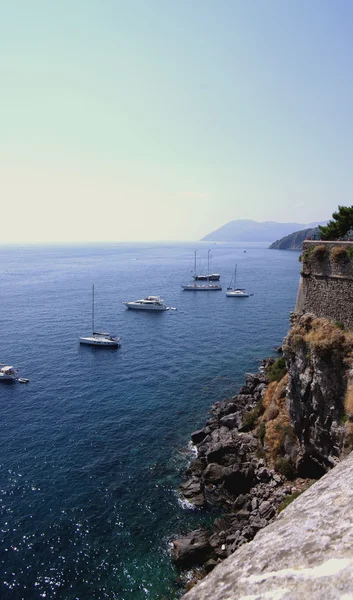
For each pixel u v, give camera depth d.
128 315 101.38
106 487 34.16
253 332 83.31
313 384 28.66
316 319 30.62
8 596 24.64
